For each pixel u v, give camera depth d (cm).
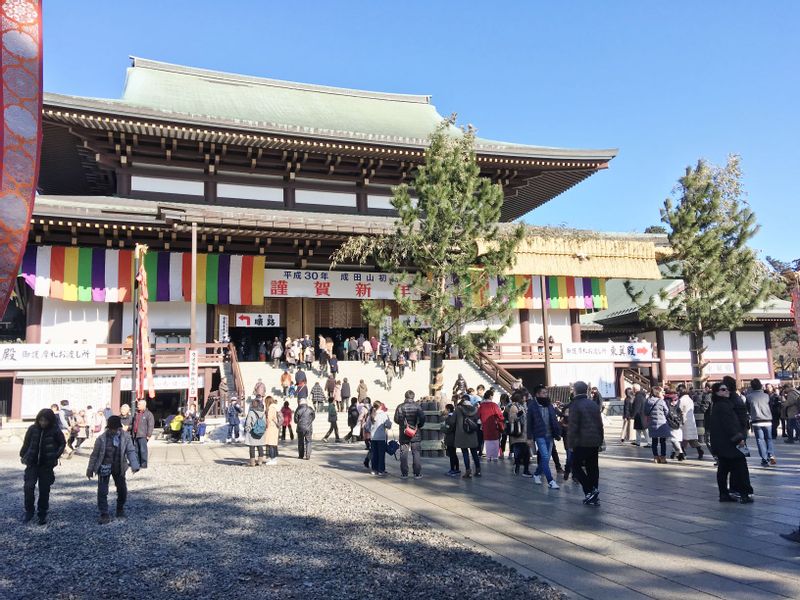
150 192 3170
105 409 2356
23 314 3447
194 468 1574
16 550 820
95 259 2903
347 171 3541
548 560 708
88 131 2964
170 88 3869
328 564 712
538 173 3816
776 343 6297
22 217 585
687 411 1603
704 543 755
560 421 1325
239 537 855
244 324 3375
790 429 2039
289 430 2280
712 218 2448
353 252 2209
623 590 603
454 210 1855
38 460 981
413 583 637
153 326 3033
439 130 2009
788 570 645
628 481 1239
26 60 600
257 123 3055
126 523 961
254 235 2973
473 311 1831
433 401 1808
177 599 614
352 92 4734
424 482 1301
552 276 3591
